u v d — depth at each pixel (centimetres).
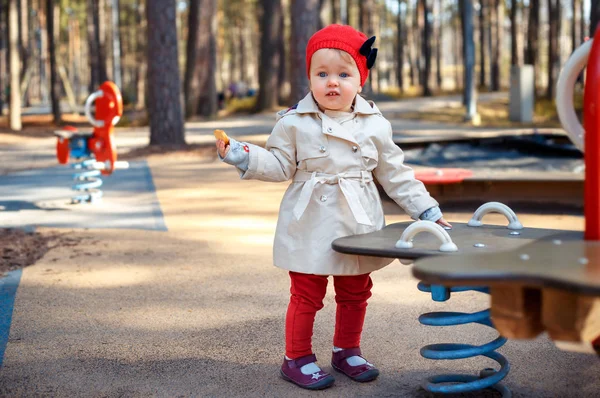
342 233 298
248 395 300
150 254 584
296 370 311
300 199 299
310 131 304
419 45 5550
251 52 6862
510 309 198
